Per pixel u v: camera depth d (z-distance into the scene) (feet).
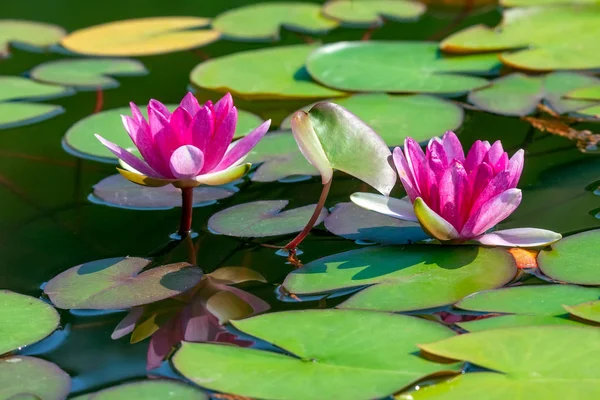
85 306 9.81
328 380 9.52
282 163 10.55
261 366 9.57
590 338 9.56
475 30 11.64
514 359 9.52
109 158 10.70
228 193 10.40
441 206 9.91
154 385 9.53
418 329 9.64
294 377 9.53
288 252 10.05
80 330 9.75
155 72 11.61
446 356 9.52
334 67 11.37
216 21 13.69
